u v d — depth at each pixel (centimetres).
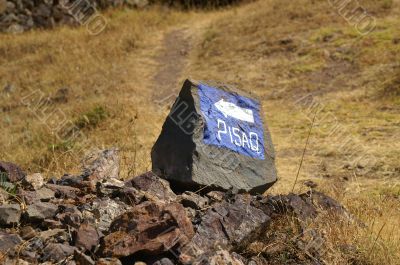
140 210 286
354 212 418
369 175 575
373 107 775
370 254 321
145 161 499
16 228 295
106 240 276
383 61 910
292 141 688
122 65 1058
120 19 1352
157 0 1527
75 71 1045
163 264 270
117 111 770
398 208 459
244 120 375
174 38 1225
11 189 329
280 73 944
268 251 306
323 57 966
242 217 305
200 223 296
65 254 272
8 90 1001
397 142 649
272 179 371
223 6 1513
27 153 634
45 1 1405
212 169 350
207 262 269
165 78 999
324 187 507
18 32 1371
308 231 322
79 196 334
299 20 1139
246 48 1072
